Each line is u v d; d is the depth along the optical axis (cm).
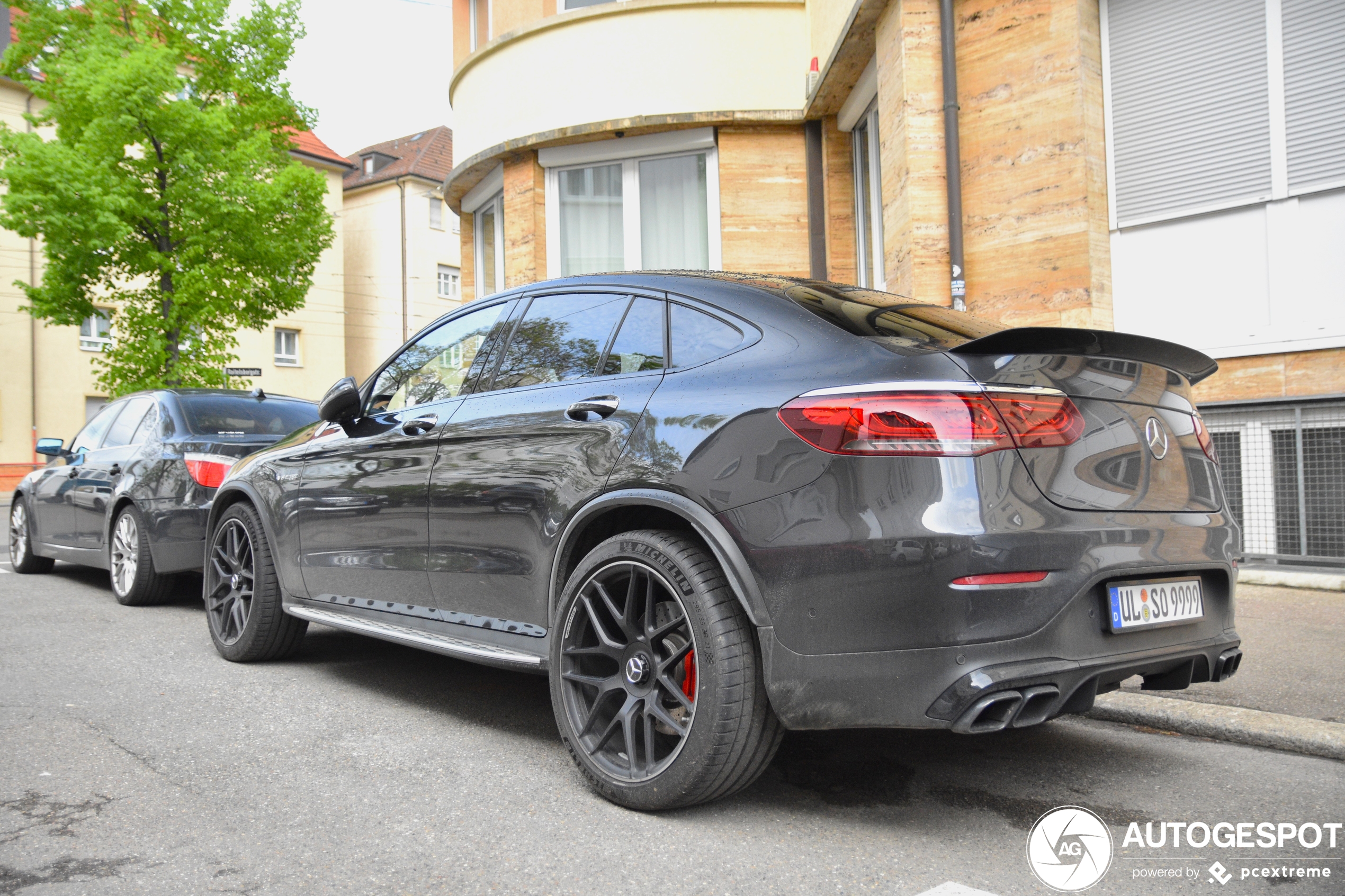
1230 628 286
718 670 253
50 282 1841
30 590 715
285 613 455
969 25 704
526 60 1060
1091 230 654
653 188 1045
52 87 1862
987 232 698
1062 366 254
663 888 224
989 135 695
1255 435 634
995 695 223
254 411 671
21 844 248
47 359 2823
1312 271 605
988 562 226
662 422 280
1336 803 280
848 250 976
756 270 996
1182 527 268
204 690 411
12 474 2736
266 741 338
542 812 272
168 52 1831
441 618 354
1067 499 243
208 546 484
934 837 255
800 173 1001
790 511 246
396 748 331
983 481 230
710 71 987
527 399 332
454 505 345
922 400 235
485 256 1251
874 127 905
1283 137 612
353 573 400
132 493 621
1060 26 659
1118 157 677
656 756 275
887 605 232
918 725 230
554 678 295
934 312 309
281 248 1947
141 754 323
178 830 258
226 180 1870
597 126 1012
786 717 246
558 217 1077
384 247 4325
